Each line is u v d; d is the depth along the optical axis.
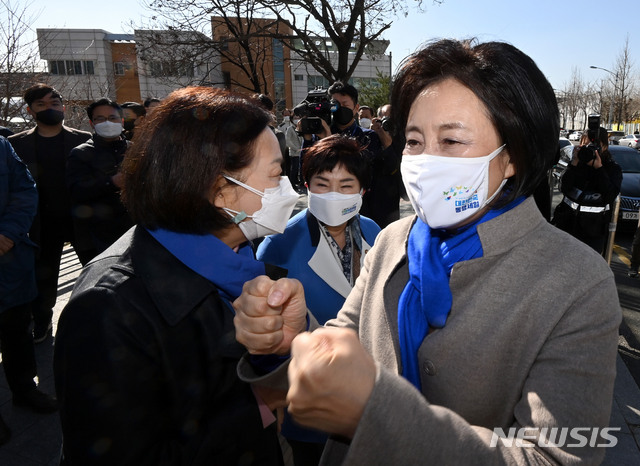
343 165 1.90
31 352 2.70
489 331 0.80
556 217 4.36
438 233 0.99
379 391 0.54
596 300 0.74
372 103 20.77
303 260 1.91
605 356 0.72
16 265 2.54
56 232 3.67
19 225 2.55
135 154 0.98
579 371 0.71
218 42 12.76
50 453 2.39
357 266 2.08
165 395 0.94
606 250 4.45
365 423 0.53
